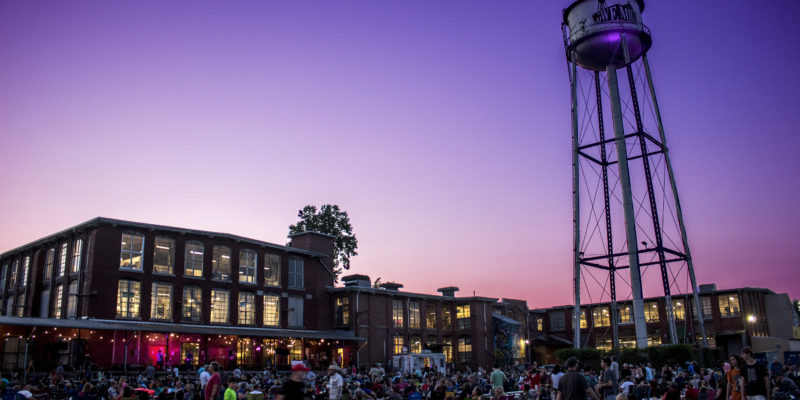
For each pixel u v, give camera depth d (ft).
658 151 166.71
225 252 182.09
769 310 252.83
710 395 73.97
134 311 157.17
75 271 159.22
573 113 169.99
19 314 178.70
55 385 98.32
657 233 160.97
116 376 135.44
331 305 211.20
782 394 80.07
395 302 219.82
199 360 166.50
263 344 183.52
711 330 242.99
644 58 172.45
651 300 263.29
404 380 126.72
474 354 233.35
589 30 165.89
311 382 112.27
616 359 139.23
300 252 203.00
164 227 166.30
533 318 292.81
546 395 84.74
